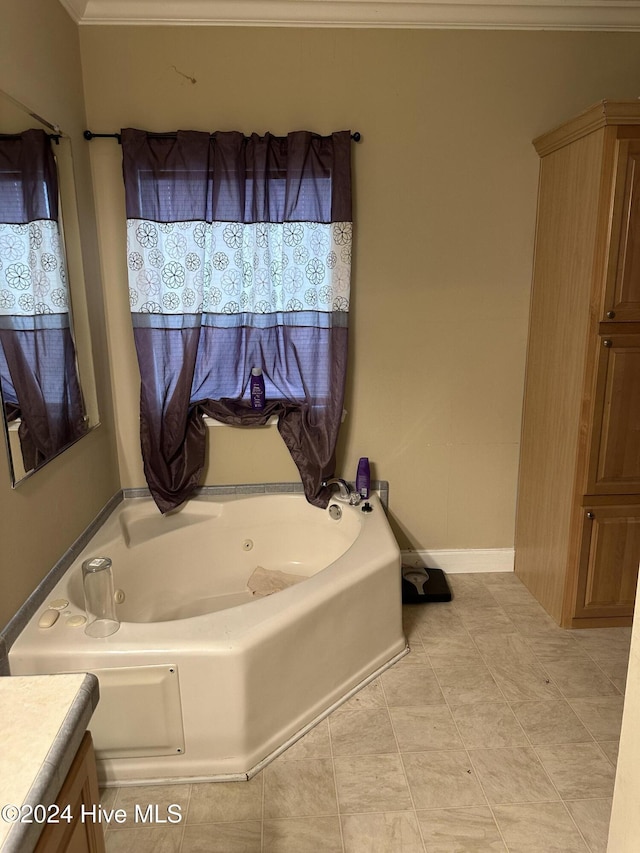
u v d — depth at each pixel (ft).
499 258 9.11
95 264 8.54
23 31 6.44
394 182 8.79
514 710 6.95
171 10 8.07
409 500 9.84
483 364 9.41
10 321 5.87
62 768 2.77
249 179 8.44
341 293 8.66
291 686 6.44
